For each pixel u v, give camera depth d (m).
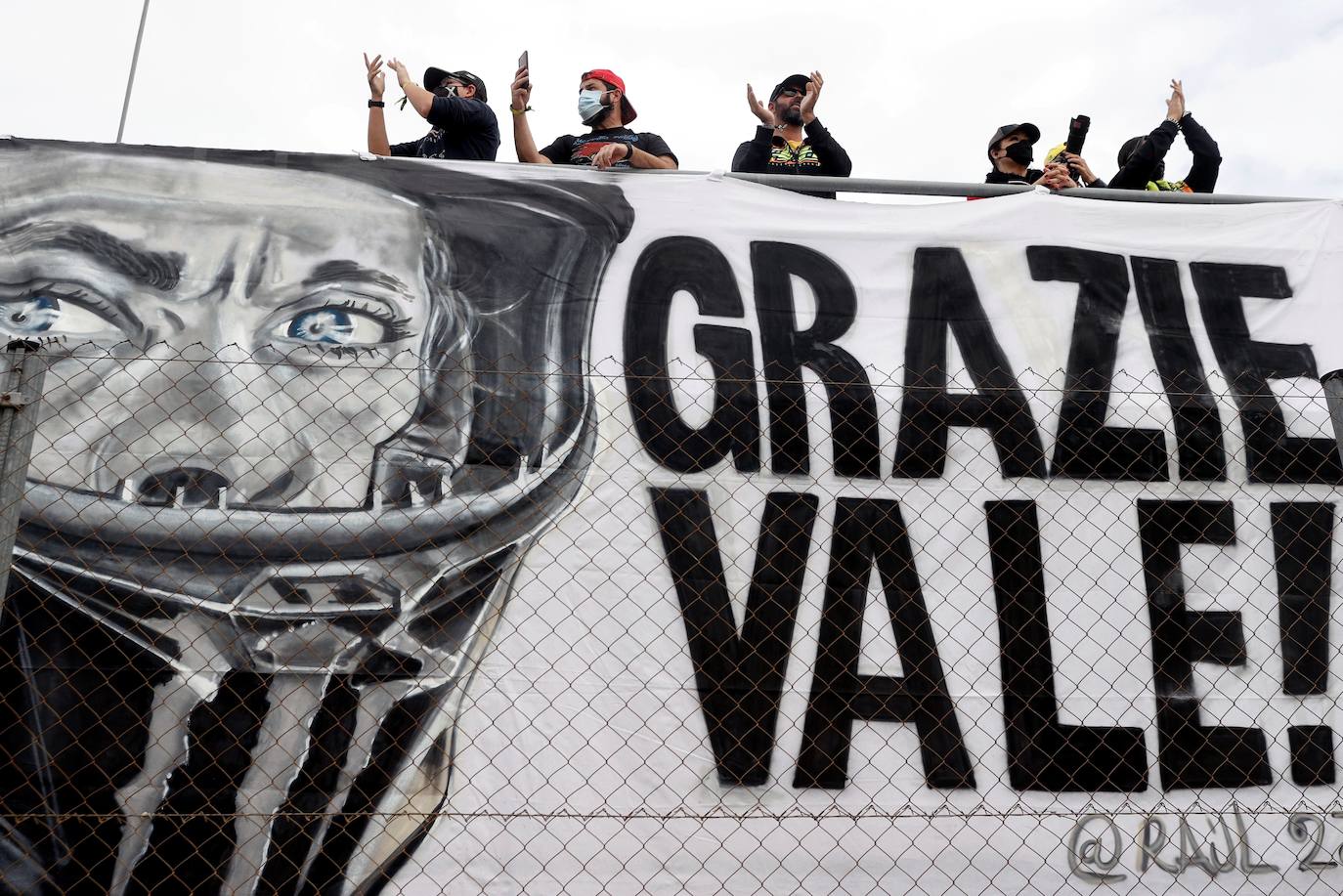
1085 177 5.05
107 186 3.88
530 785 3.50
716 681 3.64
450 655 3.57
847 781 3.59
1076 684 3.74
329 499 3.65
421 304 3.91
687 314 4.01
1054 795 3.64
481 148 5.02
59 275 3.77
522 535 3.70
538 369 3.89
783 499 3.82
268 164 3.99
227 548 3.57
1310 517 3.98
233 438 3.67
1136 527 3.91
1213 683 3.79
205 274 3.84
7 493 2.93
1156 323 4.17
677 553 3.74
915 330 4.07
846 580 3.77
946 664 3.72
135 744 3.39
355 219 3.97
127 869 3.29
